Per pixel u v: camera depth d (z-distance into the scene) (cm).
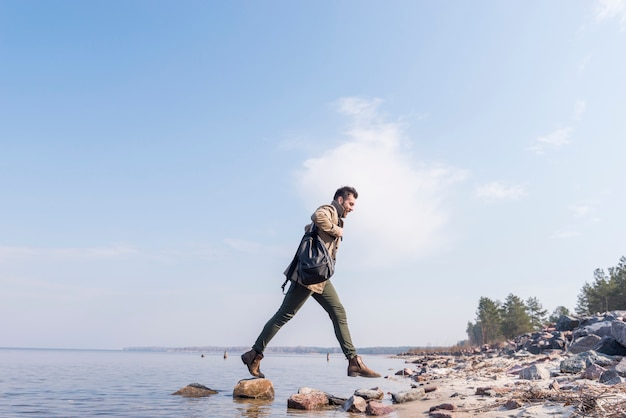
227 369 1998
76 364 2450
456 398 536
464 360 1947
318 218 507
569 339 1422
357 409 509
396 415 458
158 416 478
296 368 2406
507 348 2062
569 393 421
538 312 8038
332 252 541
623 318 1254
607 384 470
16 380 1049
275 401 630
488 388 547
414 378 1213
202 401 622
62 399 655
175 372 1617
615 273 6019
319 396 574
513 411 397
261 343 606
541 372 659
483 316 8706
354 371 556
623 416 314
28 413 510
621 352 744
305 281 521
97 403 601
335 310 562
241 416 474
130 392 770
